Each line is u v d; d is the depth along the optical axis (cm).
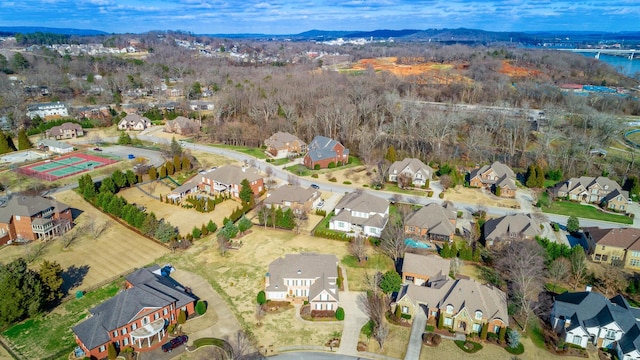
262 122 15762
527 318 5831
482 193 10750
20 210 7994
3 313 5612
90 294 6531
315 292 6250
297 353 5422
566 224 9019
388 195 10525
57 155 13188
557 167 12175
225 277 7006
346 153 13012
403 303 6109
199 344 5516
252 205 9569
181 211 9406
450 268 7125
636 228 8262
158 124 17675
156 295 5841
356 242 7850
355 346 5547
